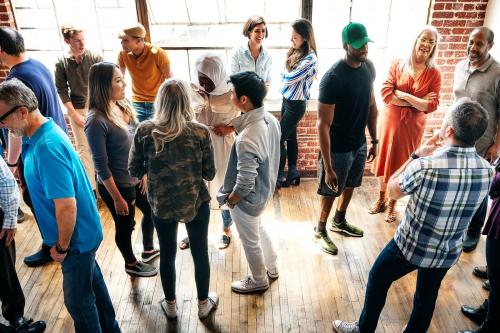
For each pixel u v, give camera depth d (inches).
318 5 159.9
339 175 118.2
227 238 131.0
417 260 78.8
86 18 160.1
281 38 168.7
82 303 82.4
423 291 83.7
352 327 98.1
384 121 135.4
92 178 156.8
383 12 161.0
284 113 148.8
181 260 125.2
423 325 86.5
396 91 129.6
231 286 114.3
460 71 123.3
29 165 72.5
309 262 124.7
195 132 82.0
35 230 140.9
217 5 173.6
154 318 105.1
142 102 147.3
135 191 108.6
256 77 86.1
